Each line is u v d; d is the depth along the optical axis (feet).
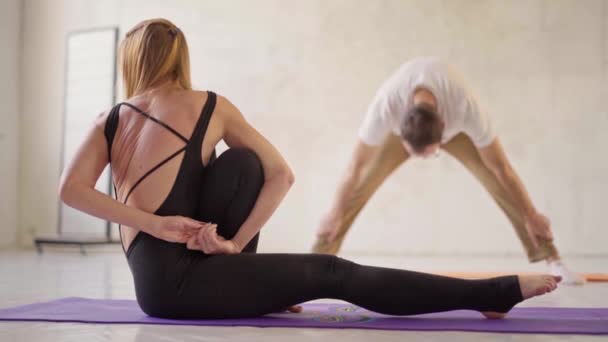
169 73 6.47
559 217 22.16
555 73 22.35
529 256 14.74
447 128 16.07
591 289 10.58
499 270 15.88
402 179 23.03
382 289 5.65
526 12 22.57
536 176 22.33
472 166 15.92
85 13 25.94
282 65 24.31
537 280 5.69
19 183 26.40
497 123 22.59
